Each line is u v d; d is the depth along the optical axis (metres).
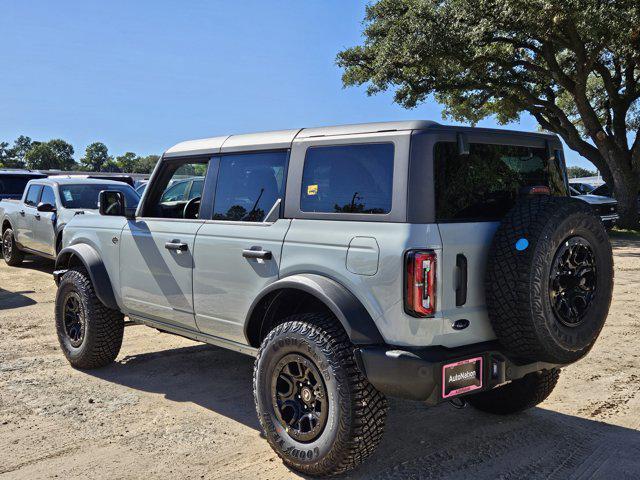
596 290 3.38
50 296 8.85
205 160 4.41
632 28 17.14
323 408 3.25
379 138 3.30
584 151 23.59
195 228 4.28
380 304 3.14
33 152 160.25
